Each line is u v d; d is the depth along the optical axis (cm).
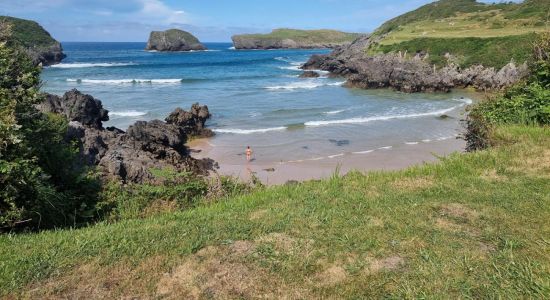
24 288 400
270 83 4747
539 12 6119
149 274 421
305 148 2073
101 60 8538
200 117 2469
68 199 695
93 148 1375
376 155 1931
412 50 5481
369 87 4500
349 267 427
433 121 2689
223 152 2025
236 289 397
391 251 458
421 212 564
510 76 4156
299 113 2950
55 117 880
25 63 700
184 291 396
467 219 536
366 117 2809
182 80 4831
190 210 659
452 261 432
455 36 5519
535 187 636
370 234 497
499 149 853
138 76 5306
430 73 4503
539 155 789
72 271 428
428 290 385
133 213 714
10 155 562
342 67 5759
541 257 434
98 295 391
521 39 4644
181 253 459
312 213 570
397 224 523
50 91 3722
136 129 1931
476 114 1135
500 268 415
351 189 696
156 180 1080
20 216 553
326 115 2886
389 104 3428
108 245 481
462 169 755
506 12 7056
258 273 421
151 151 1762
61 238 507
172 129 2011
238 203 662
